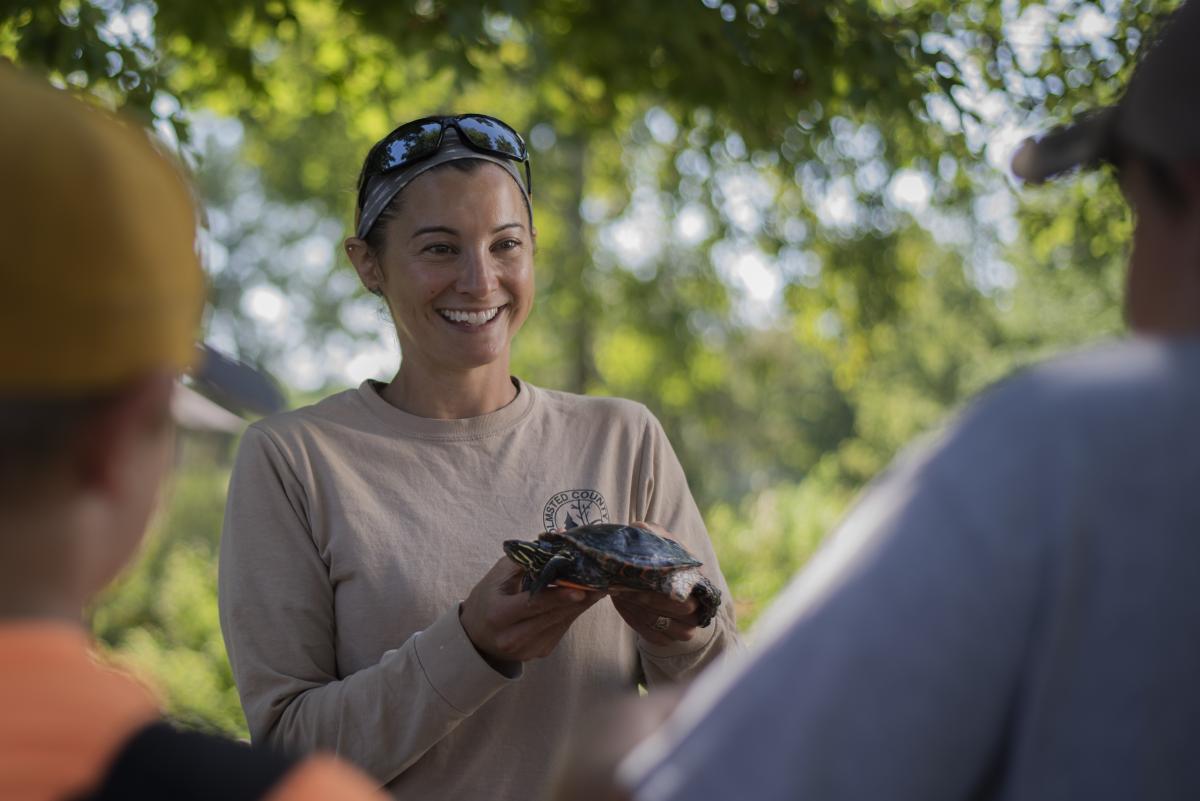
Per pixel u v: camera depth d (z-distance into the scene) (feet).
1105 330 53.93
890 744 2.96
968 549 3.07
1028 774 3.08
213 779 2.47
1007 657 3.05
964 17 18.17
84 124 2.45
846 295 29.35
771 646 3.18
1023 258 36.27
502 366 7.92
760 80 19.81
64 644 2.53
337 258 42.39
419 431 7.59
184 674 25.21
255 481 7.28
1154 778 3.00
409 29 20.43
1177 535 3.03
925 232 30.53
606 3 20.86
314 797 2.53
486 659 6.61
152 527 2.80
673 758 3.18
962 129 17.53
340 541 7.14
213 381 3.13
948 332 50.44
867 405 79.71
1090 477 3.07
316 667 7.12
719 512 37.58
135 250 2.42
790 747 2.99
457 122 7.59
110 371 2.43
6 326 2.28
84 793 2.37
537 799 7.03
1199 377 3.19
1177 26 3.43
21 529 2.46
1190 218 3.35
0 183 2.28
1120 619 3.02
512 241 7.69
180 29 19.89
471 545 7.27
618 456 7.94
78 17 14.89
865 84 17.95
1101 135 3.70
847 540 3.31
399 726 6.57
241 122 25.89
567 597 6.47
